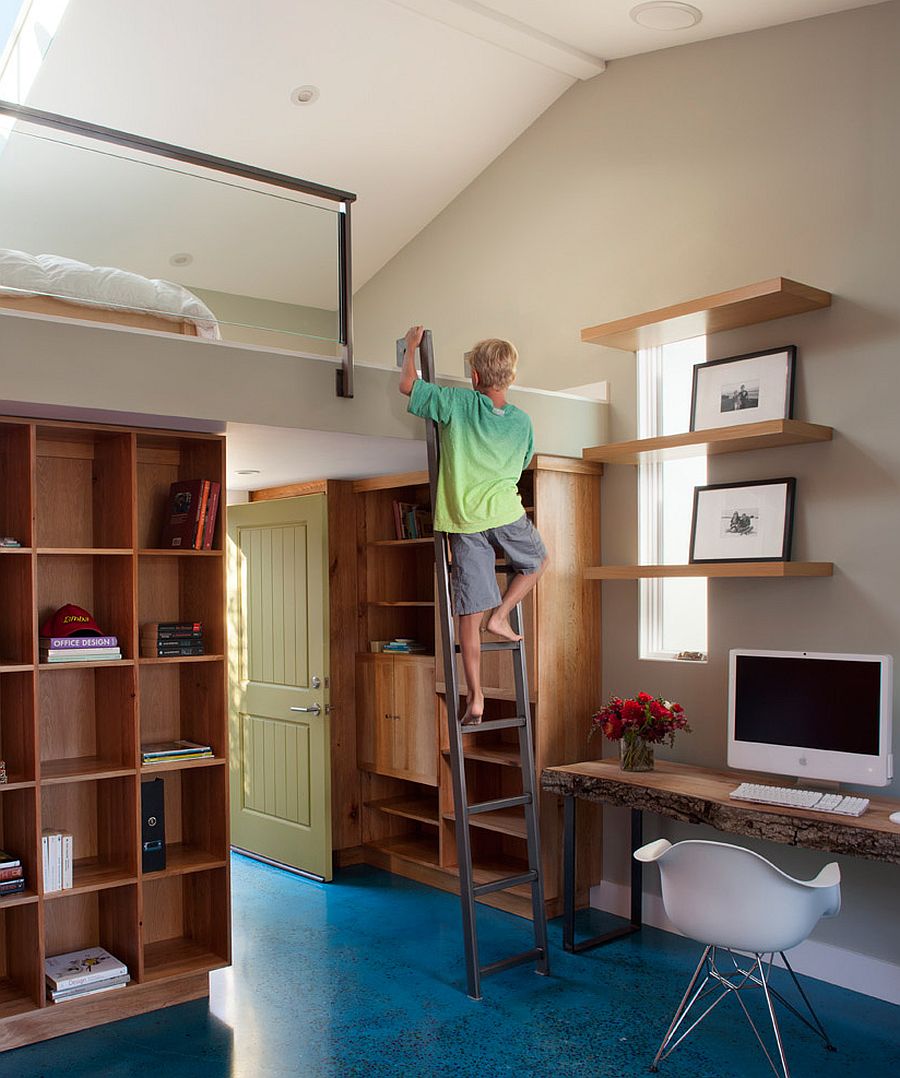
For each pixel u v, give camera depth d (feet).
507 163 17.04
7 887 10.91
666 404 14.89
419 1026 11.25
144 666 12.89
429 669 16.21
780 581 13.07
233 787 19.19
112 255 11.25
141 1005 11.70
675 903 9.85
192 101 14.58
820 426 12.48
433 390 11.78
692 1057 10.44
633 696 14.84
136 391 10.57
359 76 14.75
